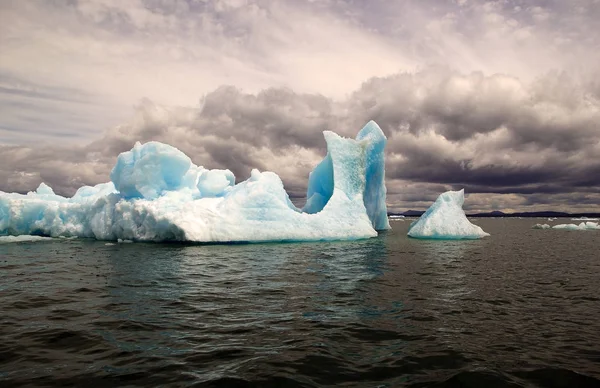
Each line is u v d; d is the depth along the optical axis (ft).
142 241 49.49
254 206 49.96
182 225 45.09
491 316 16.78
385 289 22.15
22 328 14.75
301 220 51.70
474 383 10.41
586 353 12.55
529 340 13.76
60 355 12.12
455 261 34.71
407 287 22.79
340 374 10.89
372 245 47.88
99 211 54.49
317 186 73.82
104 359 11.81
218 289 21.83
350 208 57.72
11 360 11.71
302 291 21.44
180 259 33.94
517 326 15.38
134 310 17.33
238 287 22.38
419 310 17.67
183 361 11.66
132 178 50.11
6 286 22.53
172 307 17.88
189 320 15.85
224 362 11.60
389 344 13.26
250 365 11.38
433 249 44.34
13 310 17.29
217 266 30.04
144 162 50.08
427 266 31.12
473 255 39.75
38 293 20.72
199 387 10.00
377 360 11.88
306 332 14.44
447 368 11.34
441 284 23.80
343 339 13.73
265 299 19.53
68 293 20.72
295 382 10.32
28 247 43.83
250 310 17.44
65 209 58.29
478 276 26.89
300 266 30.30
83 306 18.01
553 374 10.98
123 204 50.85
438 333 14.47
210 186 54.85
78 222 57.52
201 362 11.59
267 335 14.06
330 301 19.21
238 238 46.88
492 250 45.29
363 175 63.26
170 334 14.12
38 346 12.87
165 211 47.42
